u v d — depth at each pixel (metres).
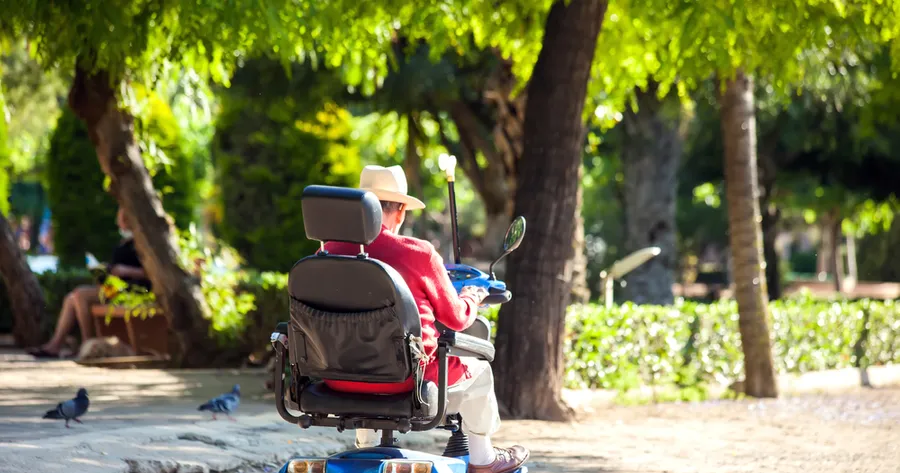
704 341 14.47
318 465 5.27
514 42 13.69
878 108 17.75
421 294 5.38
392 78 17.19
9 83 19.42
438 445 9.27
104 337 15.74
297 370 5.46
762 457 9.32
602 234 43.69
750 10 10.19
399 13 11.92
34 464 6.69
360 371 5.21
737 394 14.12
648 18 11.05
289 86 17.86
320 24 10.80
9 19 9.74
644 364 13.76
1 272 18.16
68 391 11.78
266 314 15.13
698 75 12.07
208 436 8.23
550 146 11.46
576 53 11.40
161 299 14.52
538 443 9.84
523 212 11.54
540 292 11.44
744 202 14.02
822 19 10.74
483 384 5.80
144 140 14.52
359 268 5.11
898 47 10.78
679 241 47.28
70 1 9.55
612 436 10.41
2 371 13.94
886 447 10.02
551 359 11.47
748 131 13.95
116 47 9.64
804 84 16.42
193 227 15.23
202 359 14.57
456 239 6.48
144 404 10.76
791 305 16.28
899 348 17.70
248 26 9.66
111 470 6.84
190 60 11.70
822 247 65.81
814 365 15.99
